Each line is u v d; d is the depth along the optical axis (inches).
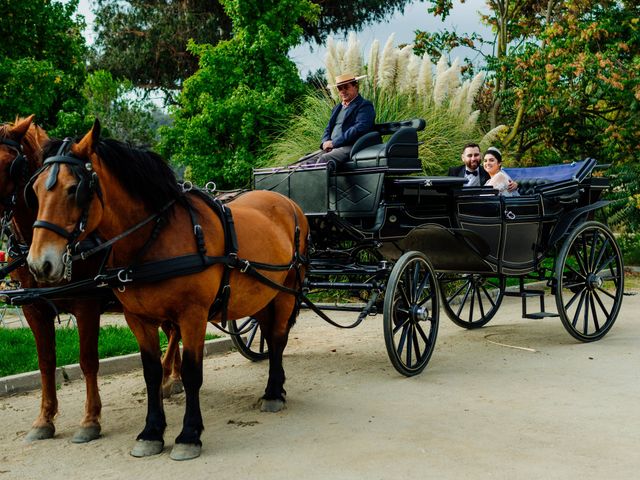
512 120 660.7
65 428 182.9
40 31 572.7
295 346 283.9
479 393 203.5
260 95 495.8
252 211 191.2
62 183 138.6
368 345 283.1
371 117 258.2
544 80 559.5
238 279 174.4
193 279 158.7
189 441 156.8
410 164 233.0
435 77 481.1
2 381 221.3
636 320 323.9
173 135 523.5
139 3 954.1
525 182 293.4
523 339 285.0
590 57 543.2
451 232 241.4
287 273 201.9
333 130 272.7
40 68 511.5
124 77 948.6
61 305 178.7
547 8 640.4
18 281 206.7
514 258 270.5
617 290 291.1
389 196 236.2
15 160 164.7
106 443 169.2
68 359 247.6
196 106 526.9
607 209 545.3
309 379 228.4
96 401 175.2
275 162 434.0
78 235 140.1
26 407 206.8
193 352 160.6
